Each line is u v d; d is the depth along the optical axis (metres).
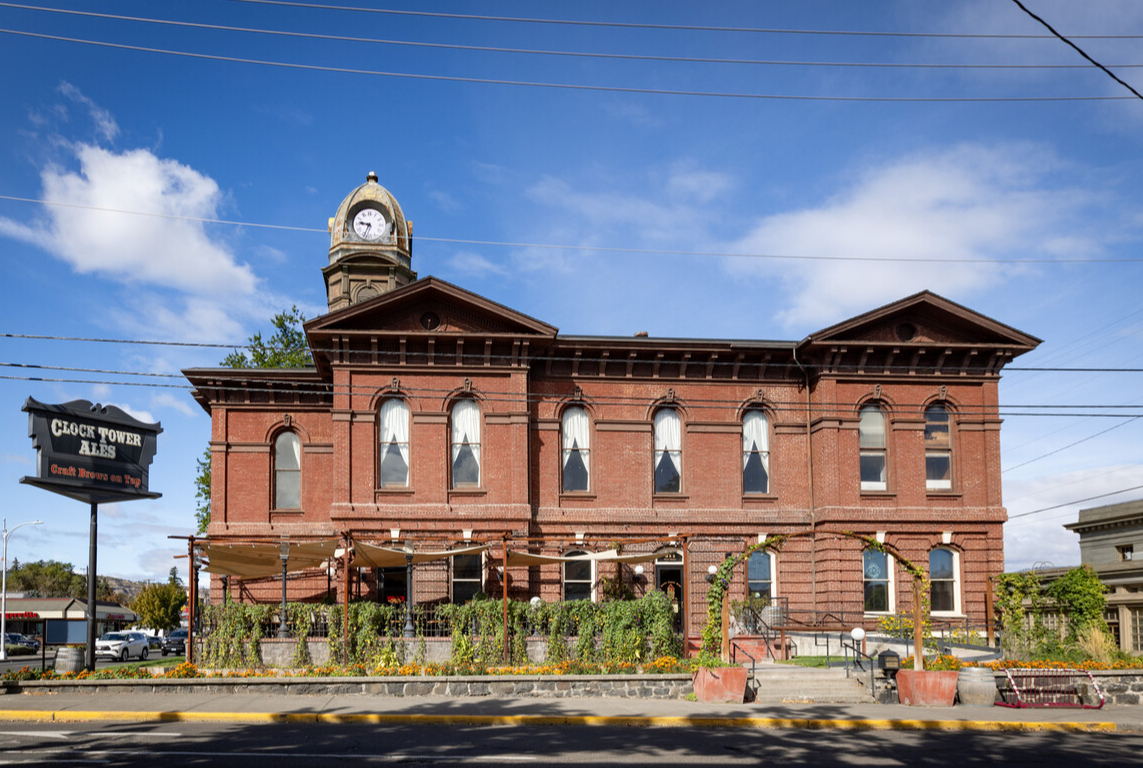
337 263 46.88
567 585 30.72
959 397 32.03
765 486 32.03
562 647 24.67
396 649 24.48
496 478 30.05
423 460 29.94
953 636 28.92
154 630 84.75
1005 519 31.34
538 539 26.28
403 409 30.48
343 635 24.33
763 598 30.66
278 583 31.48
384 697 20.34
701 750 14.92
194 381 31.70
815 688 21.56
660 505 31.34
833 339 31.16
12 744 14.76
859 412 31.69
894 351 31.38
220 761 13.30
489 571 29.45
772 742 15.92
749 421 32.34
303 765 13.05
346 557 25.12
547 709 18.86
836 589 30.19
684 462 31.69
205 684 20.66
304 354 52.53
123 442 26.14
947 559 31.41
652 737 16.33
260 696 20.25
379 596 29.92
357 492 29.52
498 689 20.75
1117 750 15.42
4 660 50.94
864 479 31.44
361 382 30.05
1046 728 17.94
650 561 30.66
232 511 31.44
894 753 14.86
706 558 31.03
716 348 31.45
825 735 16.86
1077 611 24.98
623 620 24.62
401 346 30.03
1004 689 21.11
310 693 20.59
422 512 29.56
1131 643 29.62
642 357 31.59
